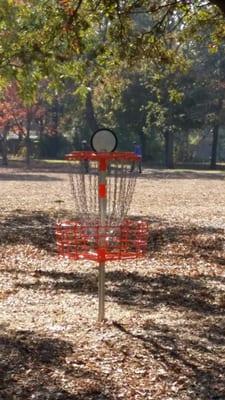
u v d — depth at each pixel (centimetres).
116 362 657
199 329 793
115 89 1775
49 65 1582
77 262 1284
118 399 574
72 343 712
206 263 1312
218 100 5934
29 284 1073
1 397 572
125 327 786
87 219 774
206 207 2414
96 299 964
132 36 1497
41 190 3133
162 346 711
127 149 6506
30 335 741
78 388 592
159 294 1021
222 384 609
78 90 1706
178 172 5331
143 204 2478
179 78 5619
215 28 1600
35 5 1491
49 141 7094
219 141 8644
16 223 1838
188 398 578
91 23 1422
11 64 1647
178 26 1778
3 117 5706
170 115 5862
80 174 801
